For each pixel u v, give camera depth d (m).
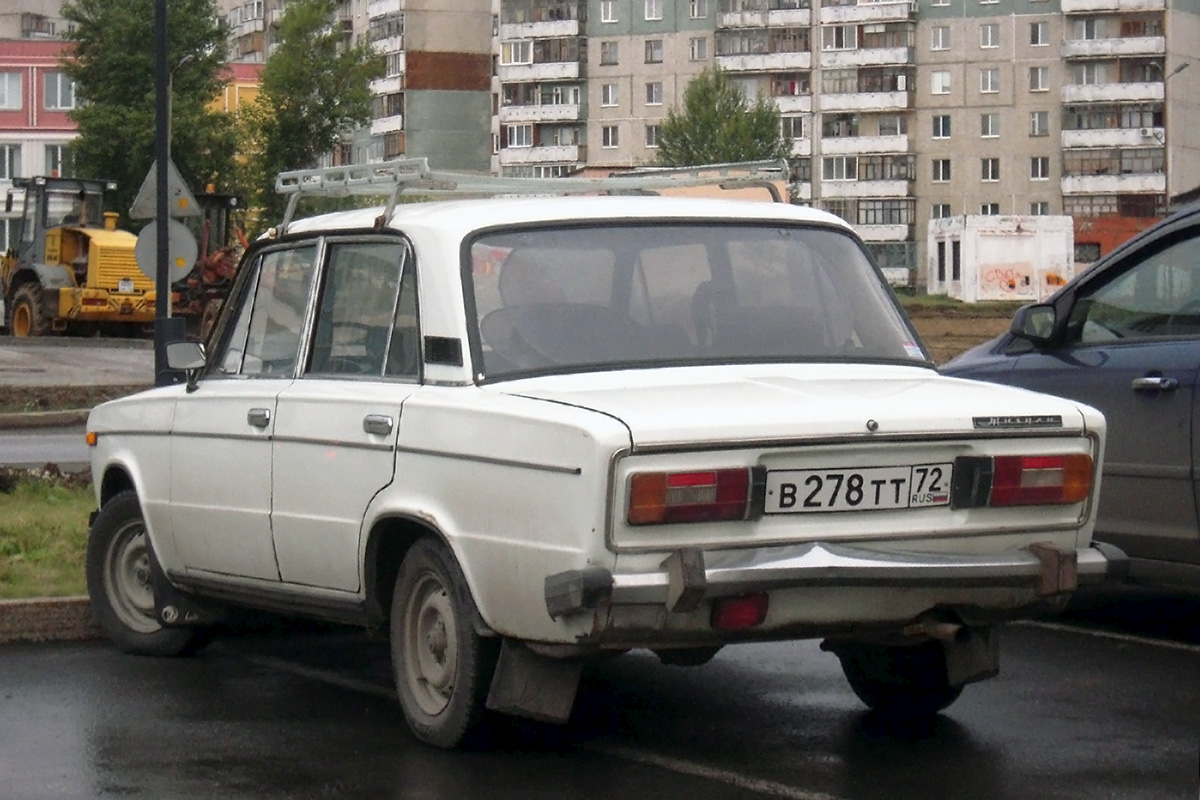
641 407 6.23
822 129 113.69
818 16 113.25
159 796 6.46
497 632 6.64
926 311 67.06
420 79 120.81
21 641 9.62
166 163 21.05
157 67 20.98
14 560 10.95
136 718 7.77
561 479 6.16
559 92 120.81
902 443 6.42
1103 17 107.06
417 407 6.97
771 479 6.23
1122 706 7.88
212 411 8.31
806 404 6.38
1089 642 9.45
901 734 7.38
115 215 45.31
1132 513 9.24
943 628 6.57
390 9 121.94
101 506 9.58
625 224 7.43
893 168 111.88
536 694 6.64
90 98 84.81
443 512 6.79
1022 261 71.69
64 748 7.21
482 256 7.17
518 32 120.81
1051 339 9.72
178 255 21.39
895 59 110.62
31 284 44.28
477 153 122.69
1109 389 9.31
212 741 7.32
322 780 6.66
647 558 6.08
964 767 6.80
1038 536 6.75
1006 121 109.25
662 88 118.50
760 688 8.30
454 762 6.91
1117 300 9.58
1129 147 106.75
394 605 7.19
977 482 6.57
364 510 7.22
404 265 7.39
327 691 8.36
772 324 7.33
